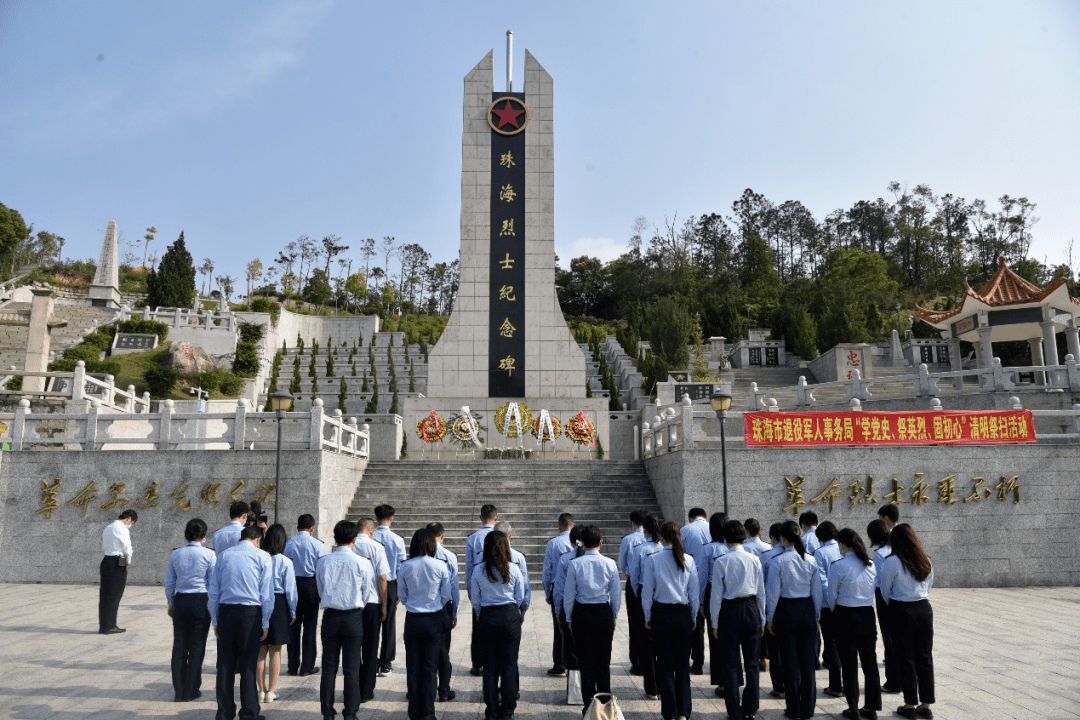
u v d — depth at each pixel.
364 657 7.98
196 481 16.33
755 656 7.16
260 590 7.27
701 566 8.41
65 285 62.03
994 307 24.70
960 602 13.77
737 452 16.22
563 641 8.26
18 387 24.81
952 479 16.08
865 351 40.75
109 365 34.03
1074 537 15.96
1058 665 9.17
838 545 8.46
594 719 6.39
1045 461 16.22
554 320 27.09
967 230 85.38
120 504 16.28
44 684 8.45
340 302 81.75
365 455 20.17
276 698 8.04
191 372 36.38
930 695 7.18
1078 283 48.78
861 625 7.34
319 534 16.06
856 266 68.56
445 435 25.70
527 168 27.73
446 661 8.02
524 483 19.45
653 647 8.02
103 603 11.14
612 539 16.86
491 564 7.05
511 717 7.05
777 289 73.56
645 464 20.36
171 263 52.12
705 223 96.75
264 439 16.83
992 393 20.88
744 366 48.94
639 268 84.44
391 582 9.29
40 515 16.36
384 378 44.38
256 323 47.00
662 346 45.66
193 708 7.63
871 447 16.23
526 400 26.50
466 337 26.98
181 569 8.04
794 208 97.81
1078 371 20.28
